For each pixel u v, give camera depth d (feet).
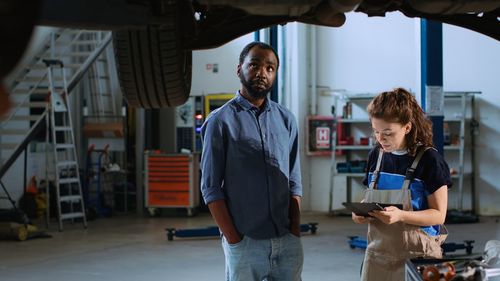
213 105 32.53
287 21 10.48
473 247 20.65
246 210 7.38
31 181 30.53
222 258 19.53
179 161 30.53
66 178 28.58
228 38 10.43
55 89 28.58
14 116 27.14
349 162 30.48
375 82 31.27
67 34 30.27
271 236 7.43
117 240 23.38
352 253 19.97
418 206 7.03
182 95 12.78
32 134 26.86
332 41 31.73
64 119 27.48
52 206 29.99
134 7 9.52
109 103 33.78
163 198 30.73
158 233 25.21
